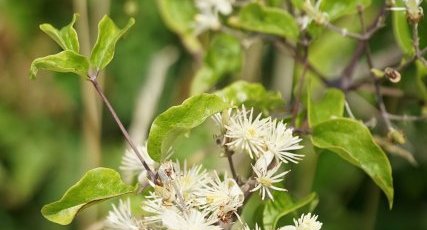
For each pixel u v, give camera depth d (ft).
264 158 1.95
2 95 3.30
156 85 2.87
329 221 3.01
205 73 2.55
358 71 2.73
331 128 2.11
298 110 2.21
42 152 3.34
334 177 2.87
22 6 3.26
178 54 3.11
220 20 2.56
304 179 2.80
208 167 2.72
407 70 2.52
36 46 3.27
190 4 2.64
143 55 3.21
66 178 3.32
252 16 2.32
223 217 1.90
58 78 3.32
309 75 2.35
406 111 2.62
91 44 2.98
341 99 2.26
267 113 2.24
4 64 3.26
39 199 3.33
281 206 2.11
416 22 2.12
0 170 3.30
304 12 2.28
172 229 1.86
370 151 2.08
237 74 2.68
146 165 1.92
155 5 3.17
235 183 1.92
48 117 3.37
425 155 2.82
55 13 3.27
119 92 3.25
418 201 3.03
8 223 3.30
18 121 3.34
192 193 1.92
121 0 2.99
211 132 2.91
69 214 1.90
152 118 3.10
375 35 2.81
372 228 2.92
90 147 2.77
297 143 2.06
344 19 2.69
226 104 1.88
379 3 2.69
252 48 2.73
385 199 3.05
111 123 3.25
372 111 2.70
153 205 1.89
